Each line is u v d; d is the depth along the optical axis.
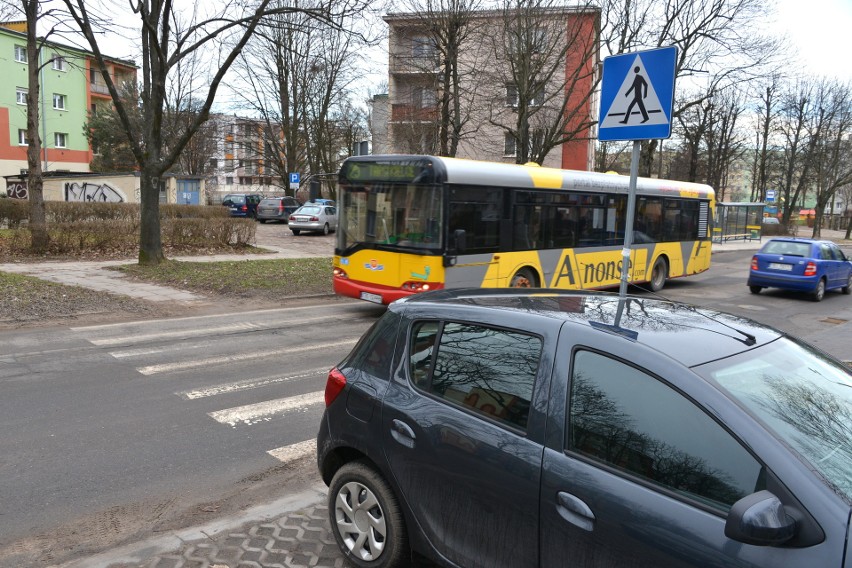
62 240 16.98
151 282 13.59
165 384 6.68
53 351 7.95
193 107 43.59
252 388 6.64
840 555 1.82
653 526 2.16
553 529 2.43
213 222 20.31
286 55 36.28
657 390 2.36
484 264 10.52
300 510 3.99
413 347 3.25
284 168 43.16
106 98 55.00
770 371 2.56
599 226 13.41
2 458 4.70
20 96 47.91
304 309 11.75
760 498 1.94
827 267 15.38
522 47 22.38
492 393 2.82
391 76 34.16
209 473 4.59
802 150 53.75
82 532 3.72
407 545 3.06
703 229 17.70
